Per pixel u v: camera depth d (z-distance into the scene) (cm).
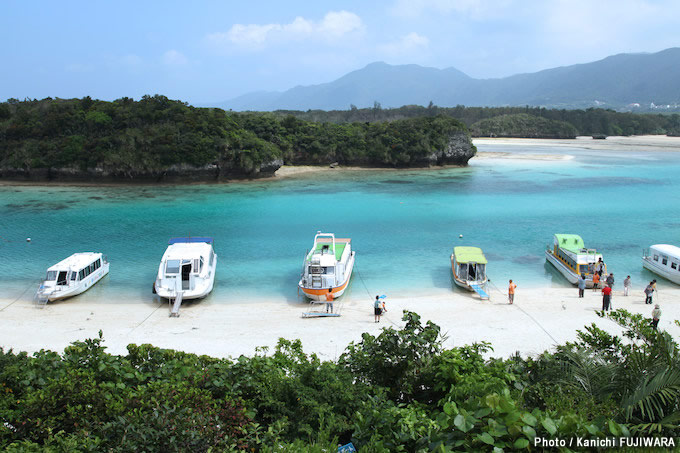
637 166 11050
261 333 2508
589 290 3350
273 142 11181
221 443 909
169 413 909
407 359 1221
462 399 962
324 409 1040
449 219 5803
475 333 2442
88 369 1223
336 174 10294
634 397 909
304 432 1036
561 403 928
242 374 1210
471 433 792
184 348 2286
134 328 2598
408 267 3959
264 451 882
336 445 889
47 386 1080
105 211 6247
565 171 10294
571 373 1102
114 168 8588
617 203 6725
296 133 11631
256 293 3359
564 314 2770
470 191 7875
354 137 11638
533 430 745
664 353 988
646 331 1116
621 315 1207
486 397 801
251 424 969
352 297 3259
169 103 9931
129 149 8606
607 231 5162
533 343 2294
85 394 1046
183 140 8794
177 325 2667
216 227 5403
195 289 3128
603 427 793
